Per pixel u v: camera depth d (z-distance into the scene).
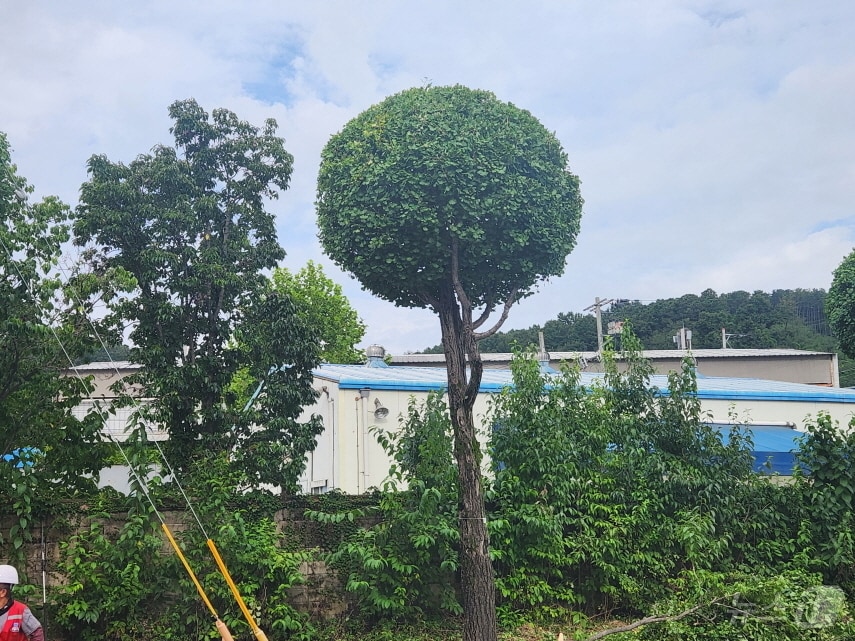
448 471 10.27
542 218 8.16
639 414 12.27
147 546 8.99
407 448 10.59
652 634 9.02
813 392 19.56
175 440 10.91
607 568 10.48
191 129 11.78
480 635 8.00
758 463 14.20
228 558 9.09
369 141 8.15
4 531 9.02
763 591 8.91
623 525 10.78
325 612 9.94
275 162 12.06
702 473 11.62
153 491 9.38
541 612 10.38
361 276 8.67
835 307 19.95
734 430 12.33
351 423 15.19
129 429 10.45
